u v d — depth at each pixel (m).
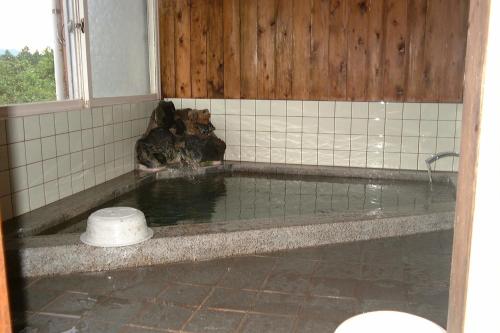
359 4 4.86
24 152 3.29
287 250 3.01
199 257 2.85
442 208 3.48
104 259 2.69
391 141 4.99
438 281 2.56
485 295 0.71
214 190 4.43
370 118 5.00
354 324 1.39
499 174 0.68
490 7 0.66
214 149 5.15
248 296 2.40
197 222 3.46
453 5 4.66
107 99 4.34
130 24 4.83
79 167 3.94
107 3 4.38
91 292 2.45
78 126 3.90
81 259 2.67
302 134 5.20
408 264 2.79
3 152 3.10
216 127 5.43
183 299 2.37
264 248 2.97
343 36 4.95
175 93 5.47
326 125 5.12
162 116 5.07
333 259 2.86
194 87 5.41
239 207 3.86
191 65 5.38
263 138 5.32
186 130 5.21
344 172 4.95
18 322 2.15
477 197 0.70
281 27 5.09
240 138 5.38
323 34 5.00
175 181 4.77
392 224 3.23
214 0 5.21
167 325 2.13
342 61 5.00
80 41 3.94
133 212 2.87
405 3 4.76
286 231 3.00
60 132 3.67
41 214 3.31
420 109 4.87
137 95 4.95
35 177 3.42
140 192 4.33
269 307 2.28
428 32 4.75
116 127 4.51
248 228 2.98
